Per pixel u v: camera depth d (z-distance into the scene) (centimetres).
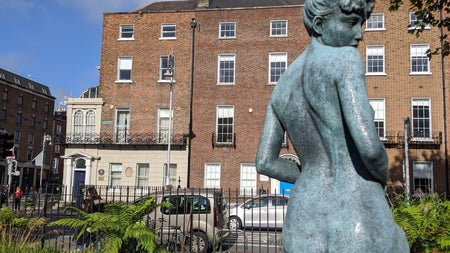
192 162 2978
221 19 3098
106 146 3117
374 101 2820
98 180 3088
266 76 2988
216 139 2977
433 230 538
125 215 598
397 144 2708
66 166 3156
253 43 3034
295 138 206
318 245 185
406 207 607
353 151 186
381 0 2881
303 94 200
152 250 564
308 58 202
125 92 3161
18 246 646
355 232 178
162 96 3105
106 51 3228
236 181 2903
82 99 3191
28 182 6494
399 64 2820
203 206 1156
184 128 3031
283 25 3028
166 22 3175
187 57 3106
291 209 199
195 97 3052
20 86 6462
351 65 182
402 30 2834
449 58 2761
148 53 3173
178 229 943
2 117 6091
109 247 553
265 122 220
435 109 2747
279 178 217
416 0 990
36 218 749
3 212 733
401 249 187
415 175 2673
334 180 190
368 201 182
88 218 599
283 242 201
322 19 201
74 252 687
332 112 186
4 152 1485
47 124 7144
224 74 3053
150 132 3084
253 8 3064
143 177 3066
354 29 196
